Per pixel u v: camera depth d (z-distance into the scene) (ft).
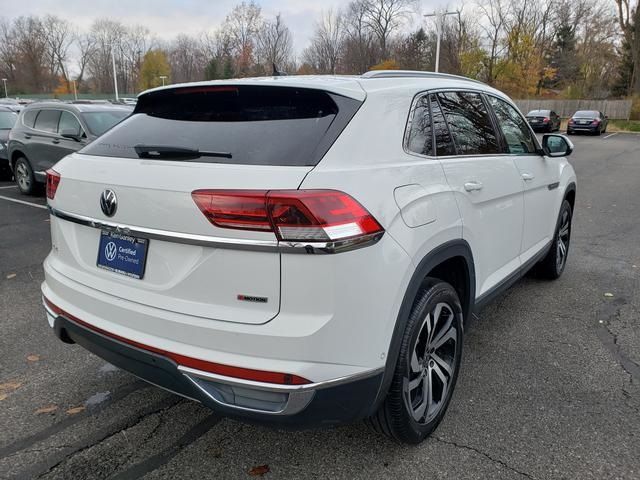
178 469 8.35
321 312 6.57
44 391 10.57
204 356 6.82
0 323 13.75
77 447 8.86
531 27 152.87
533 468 8.32
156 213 7.16
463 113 10.50
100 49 302.86
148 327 7.38
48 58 298.15
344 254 6.59
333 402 6.87
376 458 8.59
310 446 8.91
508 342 12.76
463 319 10.19
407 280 7.54
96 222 7.95
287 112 7.80
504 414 9.75
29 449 8.78
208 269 6.86
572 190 17.06
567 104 149.07
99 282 8.13
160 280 7.38
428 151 8.96
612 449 8.76
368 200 7.00
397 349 7.60
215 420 9.65
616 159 59.06
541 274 17.11
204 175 6.91
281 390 6.58
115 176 7.73
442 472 8.25
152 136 8.39
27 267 18.56
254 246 6.51
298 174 6.66
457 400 10.22
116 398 10.36
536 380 10.97
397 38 199.00
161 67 263.08
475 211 9.84
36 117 30.94
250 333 6.60
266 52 225.97
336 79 8.41
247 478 8.14
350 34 204.13
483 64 141.08
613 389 10.62
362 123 7.61
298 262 6.47
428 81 9.85
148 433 9.26
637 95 142.72
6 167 38.29
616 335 13.15
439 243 8.43
